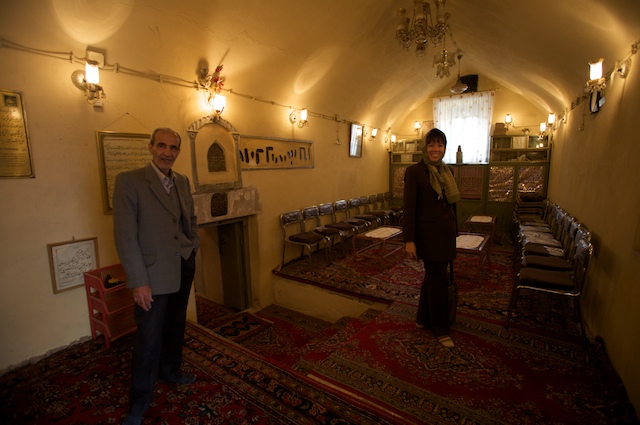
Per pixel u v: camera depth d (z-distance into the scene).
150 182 1.79
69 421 1.78
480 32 4.22
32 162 2.31
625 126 2.35
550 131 6.20
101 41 2.57
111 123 2.74
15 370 2.26
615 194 2.44
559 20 2.65
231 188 3.98
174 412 1.83
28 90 2.26
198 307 4.74
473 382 1.99
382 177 7.62
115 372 2.22
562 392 1.88
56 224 2.45
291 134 4.84
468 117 7.07
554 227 4.50
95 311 2.68
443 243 2.25
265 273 4.58
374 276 4.18
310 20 3.54
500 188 6.82
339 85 5.13
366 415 1.76
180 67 3.22
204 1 2.78
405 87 6.41
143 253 1.76
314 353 2.51
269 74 4.05
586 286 2.93
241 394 1.98
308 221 5.37
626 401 1.72
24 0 2.07
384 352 2.34
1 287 2.21
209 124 3.63
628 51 2.33
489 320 2.77
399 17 3.26
